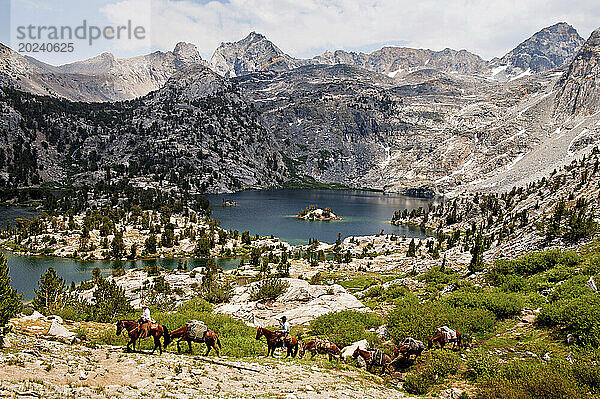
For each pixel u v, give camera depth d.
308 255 158.25
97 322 37.12
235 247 168.50
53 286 54.97
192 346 26.34
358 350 26.11
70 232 171.12
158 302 72.25
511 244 79.56
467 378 21.31
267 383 18.98
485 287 48.41
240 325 35.75
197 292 88.62
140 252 151.38
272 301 56.53
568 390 17.22
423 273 74.81
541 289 40.31
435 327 29.88
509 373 20.08
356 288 80.00
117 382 16.03
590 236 59.53
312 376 21.44
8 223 171.38
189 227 195.25
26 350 17.97
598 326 23.12
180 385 16.64
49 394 13.20
